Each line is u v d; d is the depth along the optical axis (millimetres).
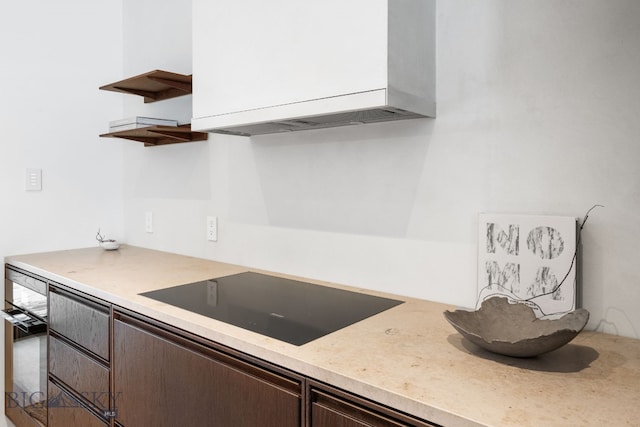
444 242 1356
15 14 2203
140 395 1360
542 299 1156
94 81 2490
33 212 2293
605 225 1090
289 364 951
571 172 1133
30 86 2262
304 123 1494
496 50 1238
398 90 1140
